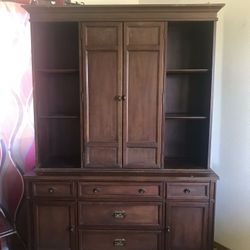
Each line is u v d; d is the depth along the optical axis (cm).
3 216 208
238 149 218
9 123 226
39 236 203
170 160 228
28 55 229
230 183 226
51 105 239
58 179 196
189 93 234
